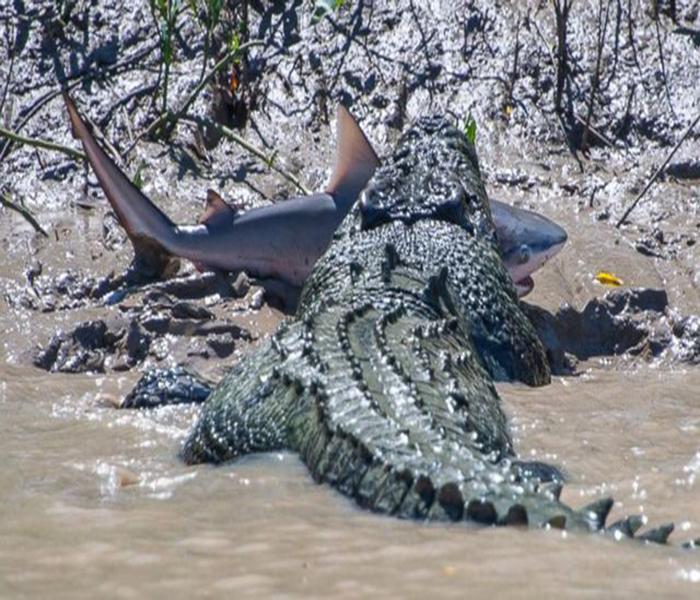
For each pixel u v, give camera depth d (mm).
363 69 39125
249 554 18359
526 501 19328
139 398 27672
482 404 24500
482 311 29422
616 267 33406
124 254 33781
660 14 39906
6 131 34906
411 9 39844
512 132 38156
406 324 26484
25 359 30188
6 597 17031
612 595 16625
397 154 32625
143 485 22188
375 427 21547
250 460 23281
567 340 31641
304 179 36969
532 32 39656
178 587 17250
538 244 32281
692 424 25719
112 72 39125
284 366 24844
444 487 19422
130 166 37000
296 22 39844
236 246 32844
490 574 17328
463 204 31578
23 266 33219
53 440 25328
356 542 18703
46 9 39875
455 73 39062
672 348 31359
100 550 18703
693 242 34531
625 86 38750
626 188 36625
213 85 38812
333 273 30094
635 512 20656
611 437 24797
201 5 39812
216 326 31125
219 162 37406
